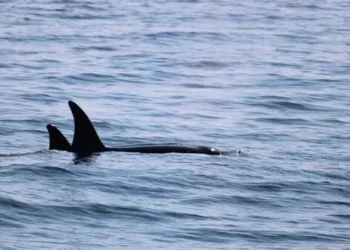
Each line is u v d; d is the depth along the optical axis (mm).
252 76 93438
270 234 42406
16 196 45469
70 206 44719
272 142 63969
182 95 82312
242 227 43250
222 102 79312
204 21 139875
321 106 78375
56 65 95250
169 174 51906
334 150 61656
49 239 39750
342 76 94438
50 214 43344
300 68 99188
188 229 42500
